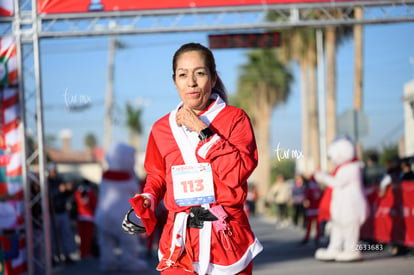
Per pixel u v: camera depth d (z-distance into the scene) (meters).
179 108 3.43
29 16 8.84
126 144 10.98
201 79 3.33
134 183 10.84
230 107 3.41
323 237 13.85
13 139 8.79
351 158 10.63
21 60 8.81
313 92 33.72
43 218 8.99
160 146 3.38
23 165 8.80
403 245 10.83
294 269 9.82
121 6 8.86
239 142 3.30
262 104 46.09
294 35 33.03
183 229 3.28
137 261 10.80
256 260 11.41
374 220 11.98
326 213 11.21
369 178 14.29
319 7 9.09
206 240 3.24
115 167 10.72
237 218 3.31
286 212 23.59
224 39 9.88
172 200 3.34
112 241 10.83
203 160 3.28
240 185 3.24
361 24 9.30
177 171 3.31
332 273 9.08
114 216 10.56
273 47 9.88
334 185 10.59
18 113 8.80
